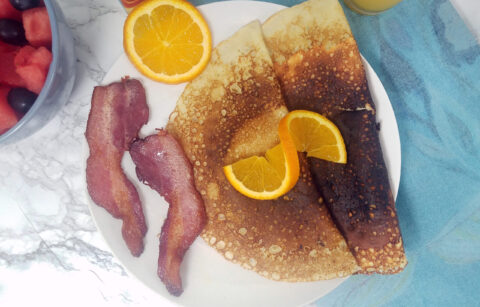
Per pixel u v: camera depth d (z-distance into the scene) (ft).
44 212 0.99
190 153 0.95
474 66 0.99
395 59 0.99
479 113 0.99
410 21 0.99
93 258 1.00
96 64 0.98
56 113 0.92
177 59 0.91
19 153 0.99
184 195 0.92
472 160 0.99
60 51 0.79
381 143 0.91
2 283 0.99
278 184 0.88
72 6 0.98
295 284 0.92
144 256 0.92
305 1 0.97
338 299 0.99
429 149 0.99
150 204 0.94
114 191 0.91
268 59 0.91
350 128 0.89
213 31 0.94
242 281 0.93
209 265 0.94
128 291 1.00
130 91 0.93
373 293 0.99
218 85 0.94
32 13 0.79
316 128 0.88
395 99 0.99
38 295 1.00
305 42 0.92
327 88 0.91
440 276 0.99
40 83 0.80
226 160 0.94
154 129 0.95
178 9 0.89
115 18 0.98
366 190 0.87
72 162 0.99
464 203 0.99
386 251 0.88
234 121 0.94
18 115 0.82
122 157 0.93
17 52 0.82
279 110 0.92
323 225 0.92
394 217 0.87
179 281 0.91
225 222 0.95
